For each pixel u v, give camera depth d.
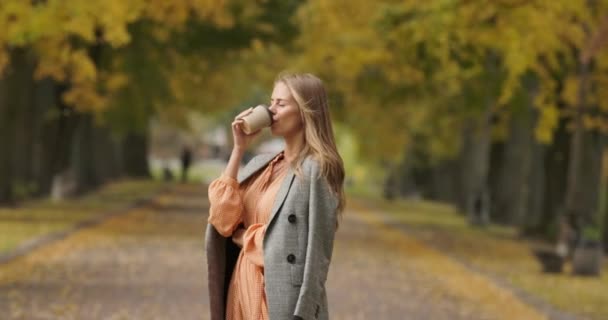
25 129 39.12
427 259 25.75
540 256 24.03
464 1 26.05
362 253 26.23
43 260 20.59
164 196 50.62
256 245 6.11
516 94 34.69
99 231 28.31
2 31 27.42
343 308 15.78
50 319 13.34
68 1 27.39
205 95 51.62
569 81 28.08
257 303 6.10
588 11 24.94
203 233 29.64
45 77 41.28
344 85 40.72
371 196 74.50
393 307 16.20
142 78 39.22
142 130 45.88
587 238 24.00
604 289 21.25
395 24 27.91
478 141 46.22
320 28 34.50
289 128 6.17
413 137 63.72
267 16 37.38
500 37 25.94
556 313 16.59
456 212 54.41
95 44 34.41
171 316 14.03
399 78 36.28
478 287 19.95
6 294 15.55
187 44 37.47
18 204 37.03
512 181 44.53
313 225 5.96
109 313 14.07
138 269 19.78
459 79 34.19
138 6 27.45
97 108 33.19
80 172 46.69
